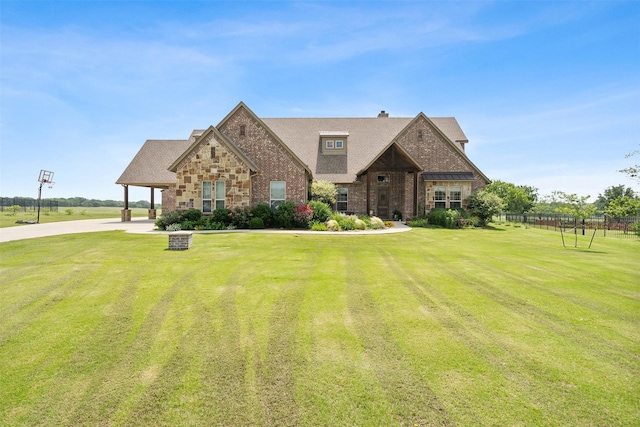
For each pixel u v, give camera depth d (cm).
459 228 2144
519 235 1831
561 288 705
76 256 995
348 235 1630
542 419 289
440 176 2456
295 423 285
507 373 365
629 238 1892
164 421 288
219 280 741
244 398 320
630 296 650
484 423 284
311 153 2694
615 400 317
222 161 1942
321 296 633
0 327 481
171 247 1127
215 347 423
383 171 2445
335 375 360
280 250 1152
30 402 313
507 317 532
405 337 455
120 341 439
